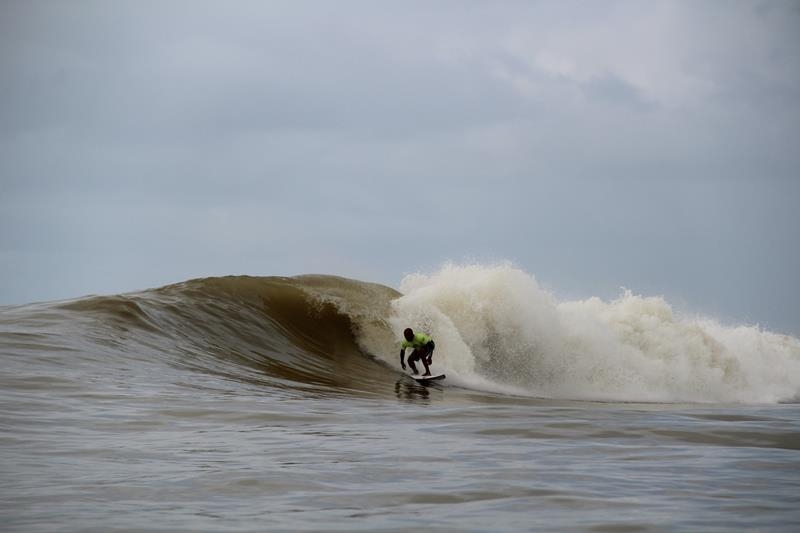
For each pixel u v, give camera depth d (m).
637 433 33.25
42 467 23.73
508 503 20.70
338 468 24.92
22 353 45.00
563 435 32.59
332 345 67.62
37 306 59.69
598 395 71.56
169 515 19.08
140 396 38.47
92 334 51.53
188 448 27.64
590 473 24.67
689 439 31.91
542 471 24.95
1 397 35.12
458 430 33.72
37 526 17.77
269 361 58.56
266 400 41.62
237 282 71.81
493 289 72.56
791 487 22.80
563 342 74.75
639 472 24.91
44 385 38.56
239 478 23.19
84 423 31.20
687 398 78.19
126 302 58.66
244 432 31.52
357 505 20.39
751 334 93.75
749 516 19.44
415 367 65.12
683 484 23.11
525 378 71.94
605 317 82.69
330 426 34.09
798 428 35.31
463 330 70.94
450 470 24.92
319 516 19.23
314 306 71.31
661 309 85.00
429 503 20.69
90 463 24.59
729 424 36.62
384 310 72.38
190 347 55.44
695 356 82.56
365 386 55.25
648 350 81.50
